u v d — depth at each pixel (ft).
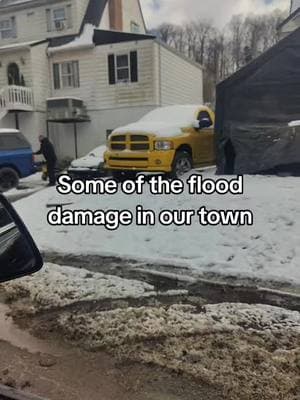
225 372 9.43
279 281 14.73
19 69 66.13
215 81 158.30
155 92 60.90
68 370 9.90
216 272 15.87
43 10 69.46
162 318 12.15
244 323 11.75
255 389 8.79
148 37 60.08
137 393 8.95
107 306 13.23
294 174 27.76
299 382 8.94
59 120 63.93
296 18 55.93
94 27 67.26
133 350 10.59
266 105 28.66
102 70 63.87
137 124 31.63
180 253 18.17
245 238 18.38
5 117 66.74
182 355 10.23
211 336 11.03
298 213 19.29
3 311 13.25
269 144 28.30
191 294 14.05
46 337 11.51
